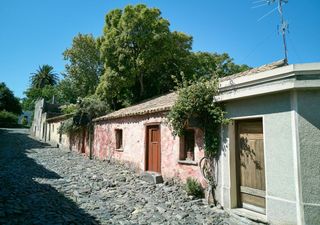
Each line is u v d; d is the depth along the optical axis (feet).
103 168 47.09
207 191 27.91
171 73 76.95
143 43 69.62
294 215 20.06
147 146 42.09
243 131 25.89
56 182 33.60
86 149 68.03
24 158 56.08
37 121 145.48
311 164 19.88
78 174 40.19
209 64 85.76
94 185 33.06
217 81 27.53
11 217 20.10
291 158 20.65
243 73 33.60
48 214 21.31
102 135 59.77
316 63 19.83
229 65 93.97
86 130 69.00
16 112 209.77
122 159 49.65
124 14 70.23
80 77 118.21
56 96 162.81
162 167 36.68
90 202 25.88
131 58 70.54
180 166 33.06
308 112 20.38
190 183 29.22
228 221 22.36
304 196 19.72
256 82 22.85
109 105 74.54
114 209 24.20
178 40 79.51
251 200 24.54
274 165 21.77
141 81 74.02
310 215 19.47
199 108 27.68
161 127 37.76
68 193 28.68
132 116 46.91
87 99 71.31
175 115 29.68
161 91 77.66
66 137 85.87
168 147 35.81
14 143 92.27
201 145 29.53
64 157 61.87
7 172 38.68
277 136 21.75
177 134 30.89
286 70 20.53
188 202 27.07
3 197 25.05
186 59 79.36
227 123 25.95
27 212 21.56
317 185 19.63
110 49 72.28
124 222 20.97
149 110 39.91
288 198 20.58
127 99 76.54
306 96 20.56
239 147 26.12
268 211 21.76
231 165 25.88
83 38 117.19
